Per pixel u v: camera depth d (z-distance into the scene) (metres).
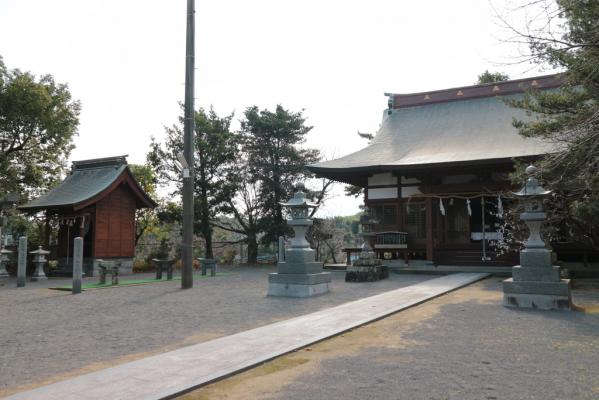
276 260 33.34
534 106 15.14
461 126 25.78
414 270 20.72
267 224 30.42
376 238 22.95
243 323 8.82
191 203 15.93
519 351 6.33
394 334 7.50
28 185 28.98
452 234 22.89
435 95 28.81
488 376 5.22
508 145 21.89
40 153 28.28
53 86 27.17
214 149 30.33
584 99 13.76
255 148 31.28
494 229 25.02
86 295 13.95
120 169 23.75
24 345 7.22
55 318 9.77
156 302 12.04
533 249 10.35
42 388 4.89
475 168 21.25
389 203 24.20
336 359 6.03
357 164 23.25
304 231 13.40
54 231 27.73
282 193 31.27
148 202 25.16
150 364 5.75
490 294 12.56
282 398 4.61
